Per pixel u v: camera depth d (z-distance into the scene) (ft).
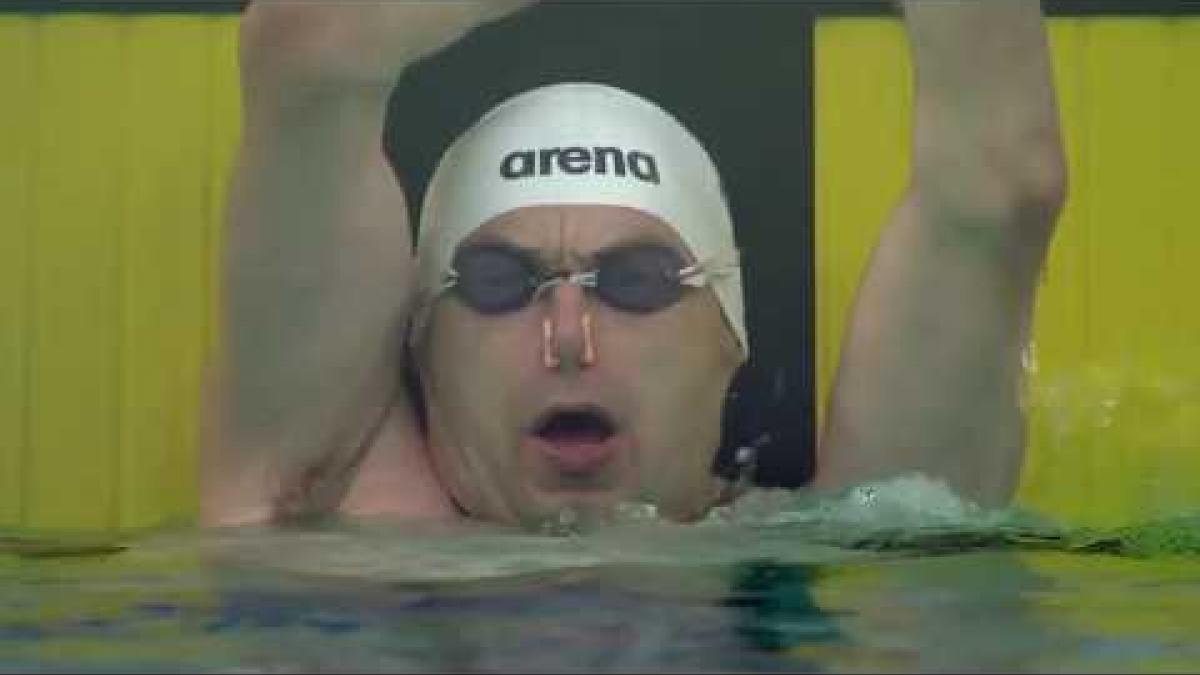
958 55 59.31
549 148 60.23
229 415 60.29
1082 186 61.16
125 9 62.23
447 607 39.63
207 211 61.77
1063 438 60.44
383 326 60.03
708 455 60.59
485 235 59.88
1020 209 60.03
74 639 35.88
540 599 40.75
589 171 60.03
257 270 59.41
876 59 61.36
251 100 58.54
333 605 40.16
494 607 39.52
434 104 60.95
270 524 58.70
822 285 61.05
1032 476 60.23
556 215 59.67
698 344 60.39
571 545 52.03
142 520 60.85
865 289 60.90
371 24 57.82
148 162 61.93
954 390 60.29
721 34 61.77
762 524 56.39
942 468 60.44
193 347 61.41
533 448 59.77
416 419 60.95
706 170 61.36
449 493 60.29
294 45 57.62
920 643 35.29
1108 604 40.42
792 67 61.57
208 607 39.83
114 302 61.72
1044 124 59.93
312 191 58.75
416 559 48.57
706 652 34.24
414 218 60.85
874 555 49.52
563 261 59.57
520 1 59.72
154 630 36.86
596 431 59.88
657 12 61.82
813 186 61.31
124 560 49.34
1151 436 60.29
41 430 61.41
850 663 33.14
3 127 62.23
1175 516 58.34
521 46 61.36
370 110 58.39
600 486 59.82
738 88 61.62
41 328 61.67
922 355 60.39
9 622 37.96
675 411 60.18
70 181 61.98
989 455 60.34
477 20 59.16
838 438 60.70
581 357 59.52
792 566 46.88
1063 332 60.70
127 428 61.11
